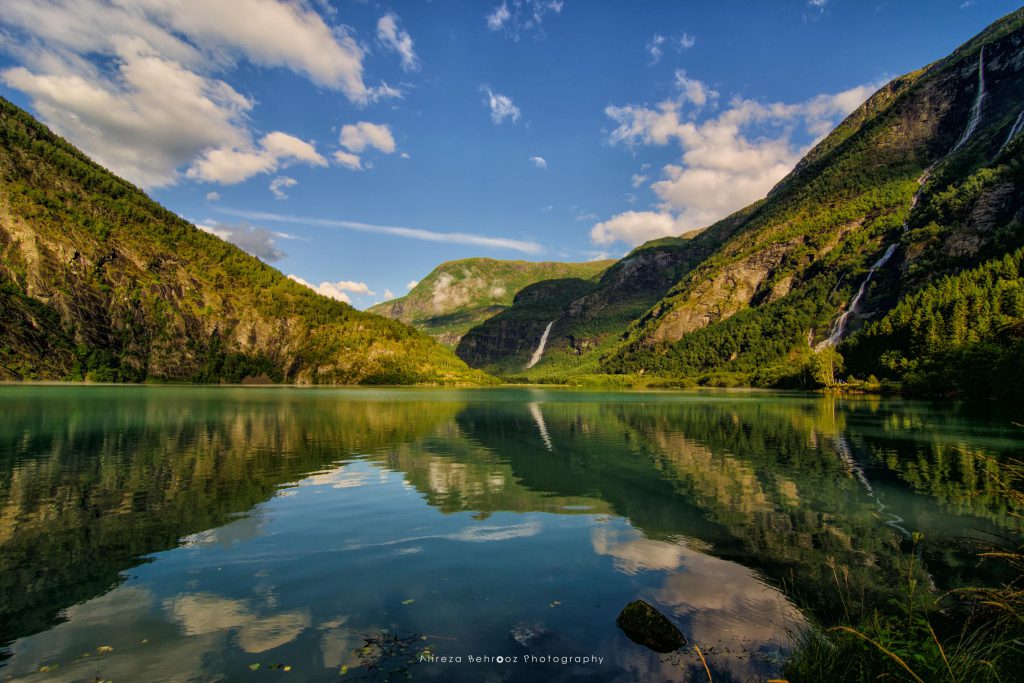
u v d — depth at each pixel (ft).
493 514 67.41
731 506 73.36
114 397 323.78
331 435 153.28
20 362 559.38
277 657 32.27
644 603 38.01
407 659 32.22
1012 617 31.48
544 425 192.13
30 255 634.84
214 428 164.96
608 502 74.84
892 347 504.43
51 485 82.17
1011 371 249.34
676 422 205.36
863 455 119.75
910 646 28.86
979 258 581.53
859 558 52.80
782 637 36.01
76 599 40.78
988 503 76.02
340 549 53.16
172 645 33.78
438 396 479.41
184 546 53.88
